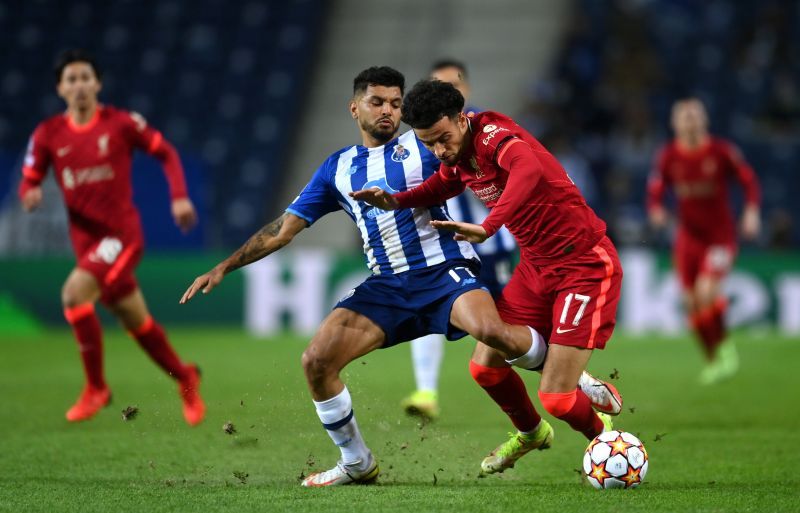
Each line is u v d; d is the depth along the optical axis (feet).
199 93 241.35
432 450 76.74
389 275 65.10
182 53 247.09
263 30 249.75
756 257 177.99
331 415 62.03
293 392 90.74
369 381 122.11
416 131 60.54
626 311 178.50
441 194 63.93
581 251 62.23
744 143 228.22
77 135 90.99
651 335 175.94
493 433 84.43
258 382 117.80
